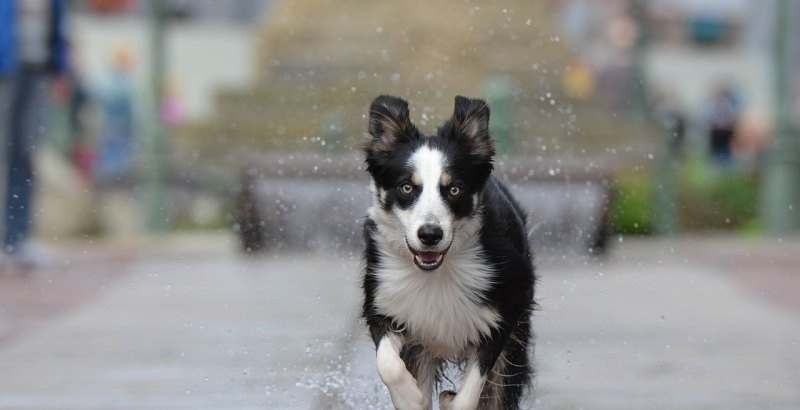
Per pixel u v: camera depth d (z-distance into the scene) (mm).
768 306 12602
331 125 21391
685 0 32094
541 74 23906
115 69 24047
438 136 6633
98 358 9398
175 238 19125
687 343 10227
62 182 21203
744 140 25062
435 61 23797
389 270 6508
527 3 24578
